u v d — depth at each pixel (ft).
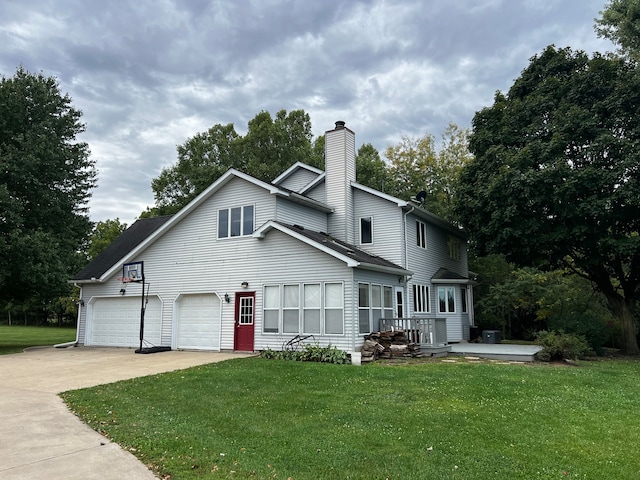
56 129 82.23
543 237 60.95
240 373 38.55
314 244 51.90
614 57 69.46
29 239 67.62
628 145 55.26
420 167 124.26
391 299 59.67
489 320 96.37
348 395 30.19
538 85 68.69
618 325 75.31
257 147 128.57
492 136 68.80
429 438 21.26
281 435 21.45
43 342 86.99
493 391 31.86
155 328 63.21
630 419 25.38
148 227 82.94
